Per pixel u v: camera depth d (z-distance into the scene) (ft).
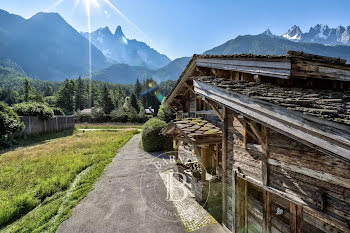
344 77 12.66
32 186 24.56
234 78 18.33
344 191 8.00
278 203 12.87
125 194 22.93
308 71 11.28
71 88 229.04
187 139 21.57
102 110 170.19
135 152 46.14
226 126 16.61
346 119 5.99
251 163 13.61
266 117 9.14
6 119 52.85
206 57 19.80
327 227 9.69
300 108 7.32
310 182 9.46
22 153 43.75
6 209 17.99
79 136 76.74
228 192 16.37
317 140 6.79
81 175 29.78
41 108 74.59
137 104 217.15
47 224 16.74
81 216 18.24
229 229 16.07
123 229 16.33
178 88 30.71
